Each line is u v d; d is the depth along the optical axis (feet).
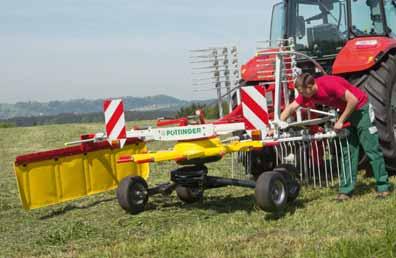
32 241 17.30
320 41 25.32
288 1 26.25
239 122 19.43
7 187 28.22
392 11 24.79
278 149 23.18
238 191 23.16
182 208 20.48
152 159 18.44
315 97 19.19
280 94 21.06
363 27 24.22
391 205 17.88
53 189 20.79
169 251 14.88
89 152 22.03
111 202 22.45
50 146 52.90
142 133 20.04
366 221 16.46
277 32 27.12
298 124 19.43
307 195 20.77
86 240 16.84
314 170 22.04
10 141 59.06
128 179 19.80
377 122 22.35
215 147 18.69
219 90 23.17
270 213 18.43
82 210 21.43
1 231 18.90
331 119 20.43
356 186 21.86
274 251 14.21
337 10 24.73
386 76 22.58
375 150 19.51
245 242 15.28
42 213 21.43
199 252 14.60
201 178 19.54
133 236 16.92
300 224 16.76
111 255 14.93
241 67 25.89
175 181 19.94
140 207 19.90
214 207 20.40
